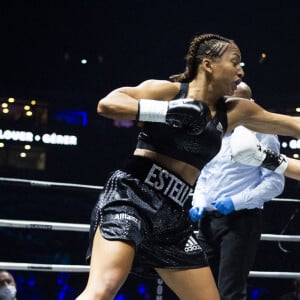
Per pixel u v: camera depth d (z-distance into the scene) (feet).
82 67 40.98
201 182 12.28
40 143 38.45
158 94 8.40
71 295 23.93
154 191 8.30
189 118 7.69
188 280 8.62
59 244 28.81
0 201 31.68
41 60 40.42
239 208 11.48
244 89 11.17
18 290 26.16
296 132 8.89
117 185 8.34
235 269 11.57
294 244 17.08
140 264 8.59
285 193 25.40
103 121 39.29
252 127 8.91
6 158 37.78
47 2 40.75
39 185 12.76
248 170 11.75
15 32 40.34
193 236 8.87
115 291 7.52
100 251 7.75
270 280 24.93
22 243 28.84
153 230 8.29
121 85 41.52
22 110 39.06
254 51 40.70
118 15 41.39
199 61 8.60
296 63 39.88
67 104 39.73
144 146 8.53
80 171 38.45
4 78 39.50
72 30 41.16
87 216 32.07
